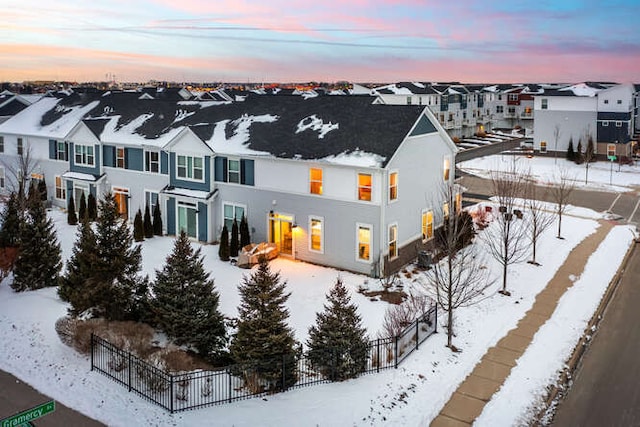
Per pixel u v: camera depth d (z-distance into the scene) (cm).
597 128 7062
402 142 2878
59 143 4303
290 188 3083
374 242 2830
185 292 1888
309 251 3061
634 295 2764
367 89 10088
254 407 1605
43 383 1725
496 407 1678
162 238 3538
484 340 2134
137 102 4381
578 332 2250
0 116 5962
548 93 7294
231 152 3266
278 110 3566
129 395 1653
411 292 2617
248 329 1719
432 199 3328
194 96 8169
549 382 1842
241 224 3188
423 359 1948
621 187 5588
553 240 3584
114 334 1856
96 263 2005
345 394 1692
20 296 2427
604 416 1667
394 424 1555
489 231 3709
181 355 1795
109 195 2153
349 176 2867
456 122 9444
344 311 1802
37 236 2498
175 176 3550
